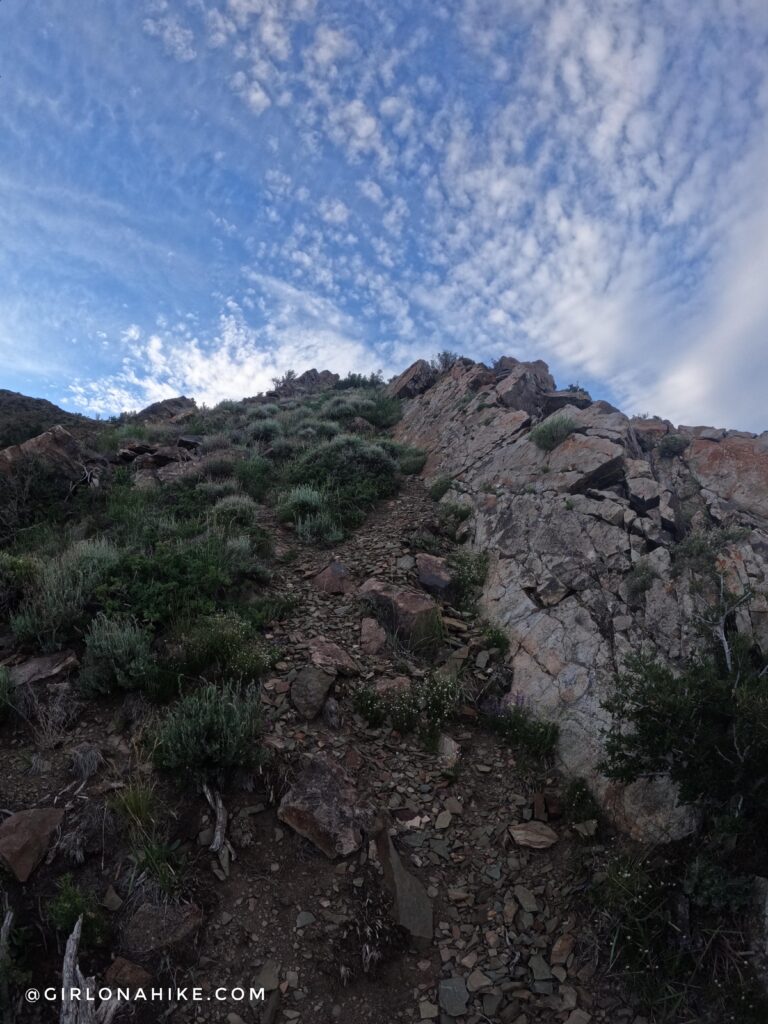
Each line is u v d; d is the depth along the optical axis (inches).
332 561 341.7
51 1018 130.5
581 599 264.4
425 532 377.1
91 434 724.7
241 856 168.9
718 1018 136.8
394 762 209.3
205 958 146.5
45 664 223.8
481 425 508.1
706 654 197.0
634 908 154.8
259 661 233.5
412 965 154.1
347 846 172.4
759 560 239.8
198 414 880.9
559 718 222.5
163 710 209.2
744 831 154.3
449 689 236.5
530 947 157.8
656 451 356.5
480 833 189.2
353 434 610.5
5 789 175.8
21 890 150.2
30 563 279.6
